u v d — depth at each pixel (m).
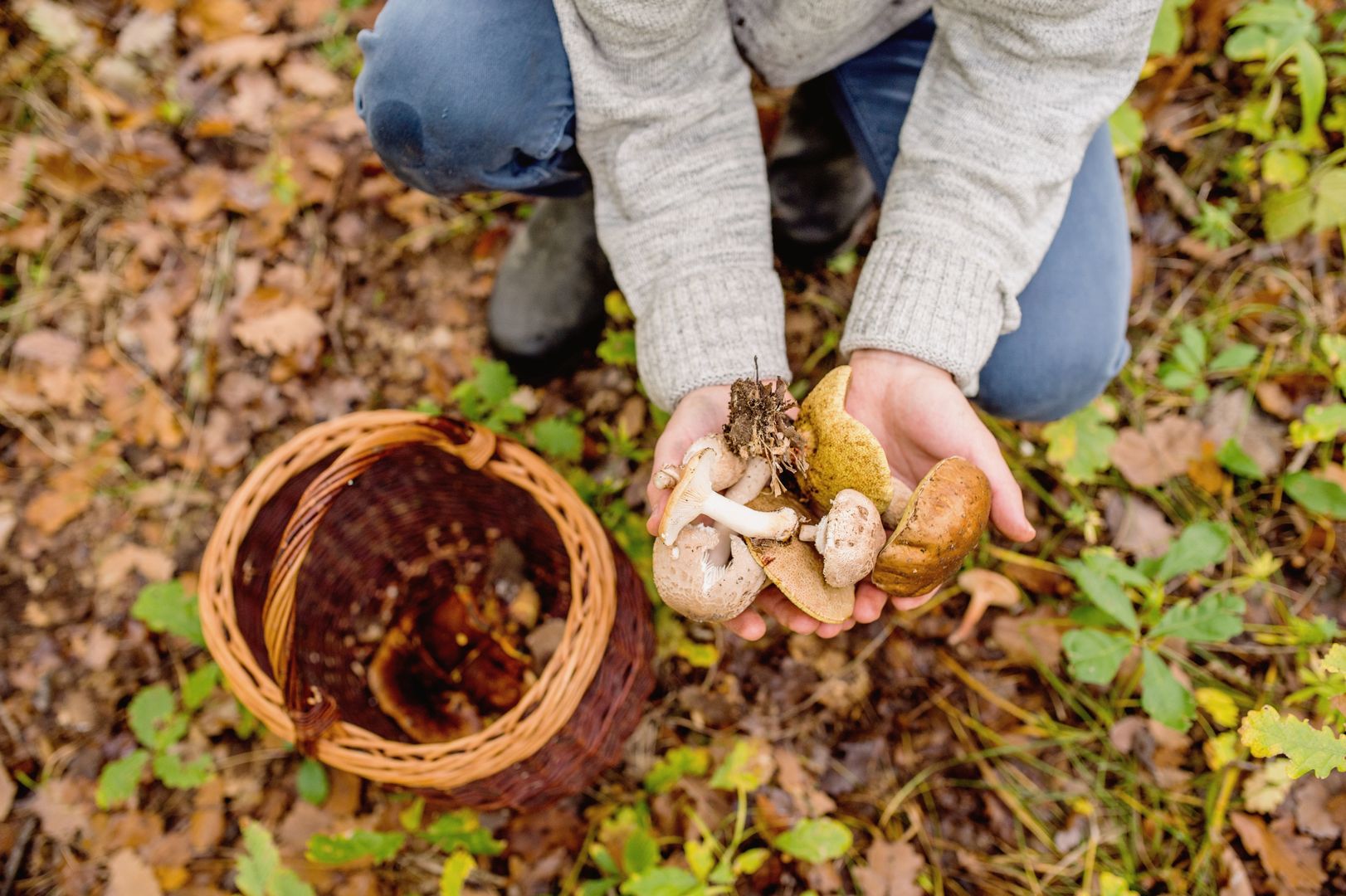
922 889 0.98
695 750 1.03
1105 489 1.08
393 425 0.92
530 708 0.89
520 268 1.12
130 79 1.24
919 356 0.77
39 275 1.18
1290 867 0.95
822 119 1.06
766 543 0.74
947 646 1.06
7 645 1.08
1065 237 0.89
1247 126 1.14
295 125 1.23
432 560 1.12
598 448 1.14
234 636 0.88
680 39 0.79
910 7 0.85
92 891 1.01
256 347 1.16
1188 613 0.95
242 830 1.03
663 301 0.83
